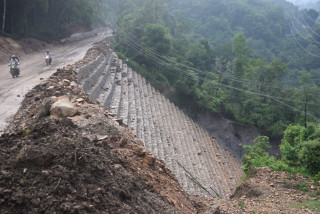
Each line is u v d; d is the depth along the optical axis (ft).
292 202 34.58
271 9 315.58
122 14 181.57
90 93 56.70
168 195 21.72
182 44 160.56
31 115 32.22
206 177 72.69
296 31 285.23
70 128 23.13
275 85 129.70
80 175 15.29
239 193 42.96
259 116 129.18
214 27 266.57
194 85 135.54
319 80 175.52
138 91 97.30
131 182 18.28
